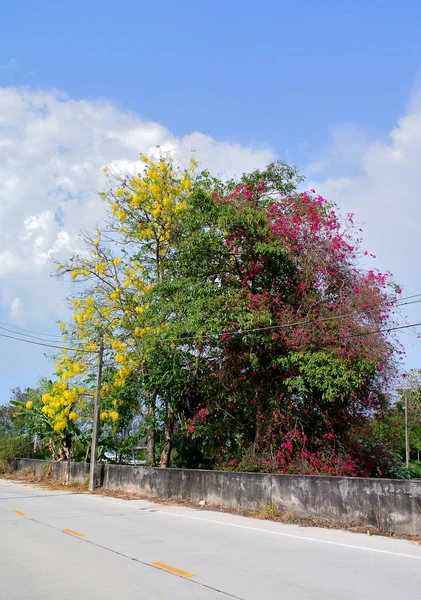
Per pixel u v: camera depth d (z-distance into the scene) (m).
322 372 16.11
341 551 9.18
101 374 23.44
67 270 24.45
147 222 24.38
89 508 15.55
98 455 27.66
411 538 10.53
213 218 18.69
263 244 17.34
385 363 16.84
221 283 19.55
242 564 8.03
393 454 20.02
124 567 7.75
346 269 18.16
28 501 17.50
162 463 23.33
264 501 14.27
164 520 13.11
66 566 7.80
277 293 18.88
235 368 19.00
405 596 6.34
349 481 12.20
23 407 29.91
